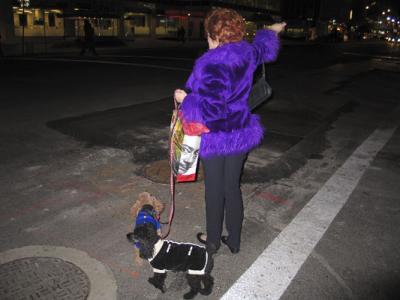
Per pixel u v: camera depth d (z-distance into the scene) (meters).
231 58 2.70
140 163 5.39
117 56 22.11
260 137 3.10
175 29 46.31
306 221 3.97
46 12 31.95
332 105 10.13
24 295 2.78
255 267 3.21
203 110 2.69
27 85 11.36
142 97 10.10
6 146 5.92
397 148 6.57
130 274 3.08
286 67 20.03
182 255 2.68
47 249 3.35
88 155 5.64
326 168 5.53
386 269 3.23
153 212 2.94
